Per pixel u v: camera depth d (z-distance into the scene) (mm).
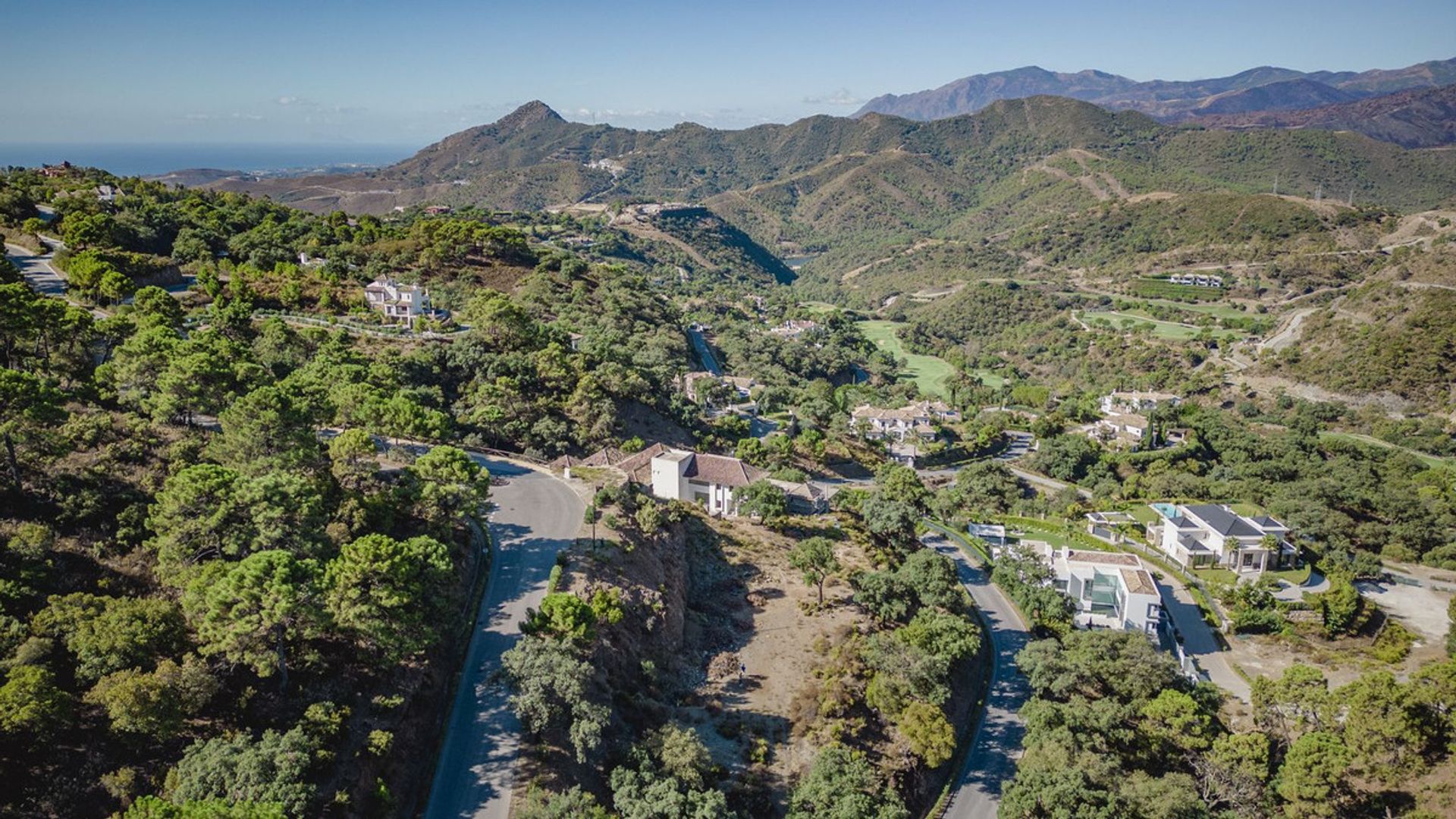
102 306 123562
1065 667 79562
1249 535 116625
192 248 168750
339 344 119125
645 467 110312
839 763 61219
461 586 71312
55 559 57406
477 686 60969
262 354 113562
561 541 82250
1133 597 94625
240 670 53188
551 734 56719
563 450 116000
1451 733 70312
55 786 42656
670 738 57875
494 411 113875
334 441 79500
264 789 42406
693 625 82000
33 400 63312
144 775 44969
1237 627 102750
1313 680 76000
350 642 58188
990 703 83875
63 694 43562
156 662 49281
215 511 59094
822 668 75750
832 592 91688
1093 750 69250
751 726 67500
